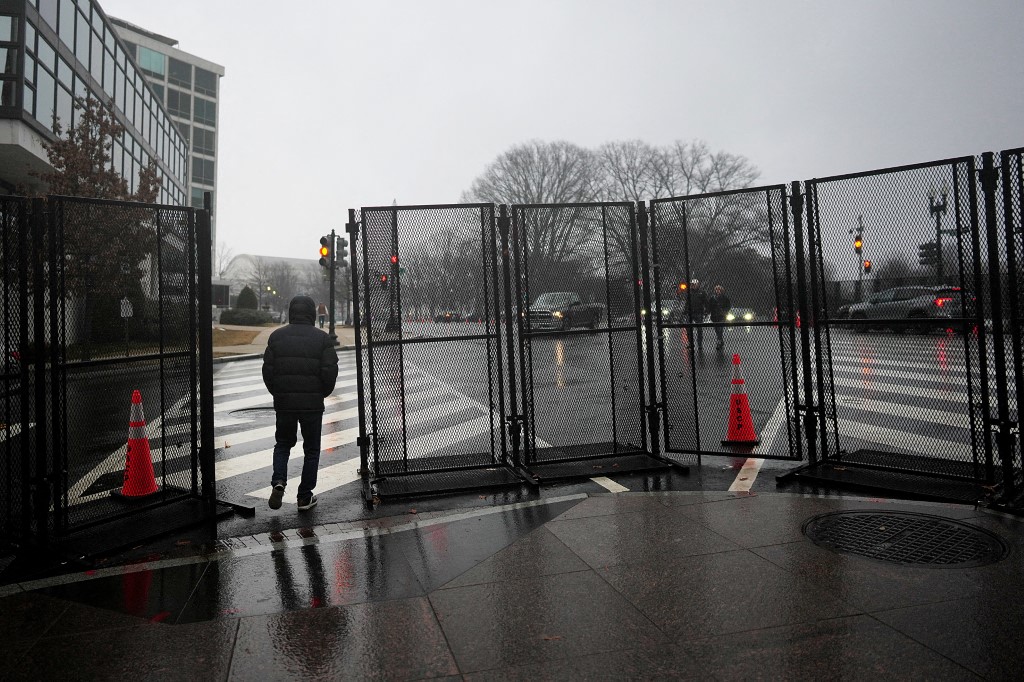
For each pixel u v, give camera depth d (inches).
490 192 2363.4
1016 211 196.9
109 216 204.1
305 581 153.8
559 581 148.9
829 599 133.9
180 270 220.4
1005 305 200.1
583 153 2310.5
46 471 177.2
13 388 187.3
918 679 104.3
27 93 861.8
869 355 625.9
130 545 181.5
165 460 222.5
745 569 150.9
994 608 127.3
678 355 274.1
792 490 219.8
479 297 255.6
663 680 107.2
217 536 191.3
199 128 2819.9
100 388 340.8
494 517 199.9
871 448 275.0
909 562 151.3
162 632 129.4
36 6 882.8
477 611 135.0
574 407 283.6
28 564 168.2
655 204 271.9
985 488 201.5
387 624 130.4
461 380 257.9
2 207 175.9
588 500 213.9
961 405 366.3
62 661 118.8
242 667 115.4
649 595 139.6
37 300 176.1
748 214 254.4
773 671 108.7
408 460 253.9
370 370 248.5
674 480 239.5
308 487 216.5
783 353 252.2
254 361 910.4
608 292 272.1
